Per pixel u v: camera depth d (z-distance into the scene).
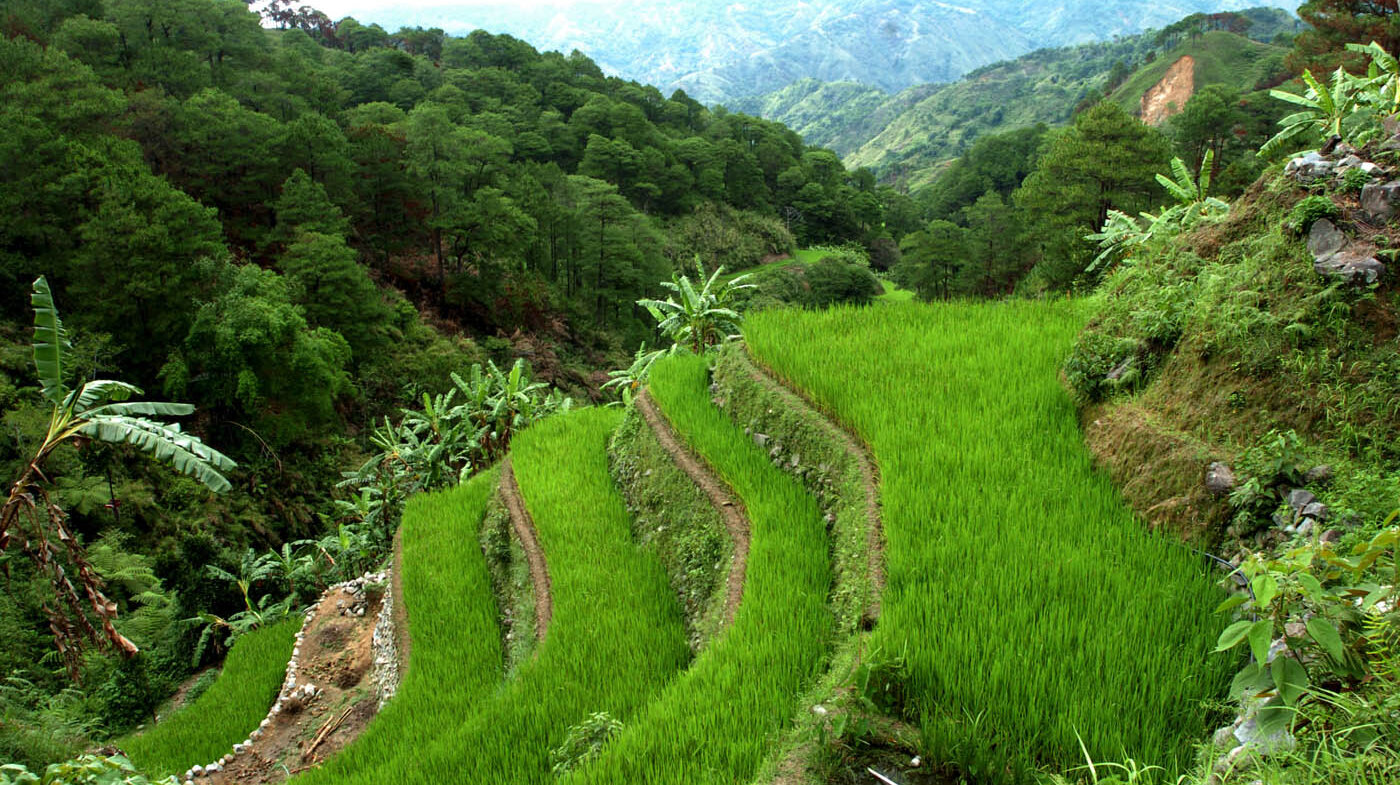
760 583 8.78
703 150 108.69
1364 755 3.70
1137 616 6.14
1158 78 136.25
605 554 12.47
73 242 37.16
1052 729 5.27
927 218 138.88
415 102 95.50
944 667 6.04
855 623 7.50
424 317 56.75
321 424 41.19
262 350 35.66
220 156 51.00
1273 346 7.23
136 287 34.69
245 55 73.00
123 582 24.88
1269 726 4.31
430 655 12.77
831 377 11.83
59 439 9.30
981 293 58.94
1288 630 4.88
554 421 19.34
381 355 48.88
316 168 55.44
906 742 5.59
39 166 36.81
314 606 20.08
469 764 8.41
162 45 63.38
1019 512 7.97
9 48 43.81
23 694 18.20
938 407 10.48
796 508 10.24
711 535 10.87
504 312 61.25
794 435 11.55
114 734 19.97
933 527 7.97
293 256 45.47
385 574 20.16
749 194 114.12
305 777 10.70
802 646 7.49
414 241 65.12
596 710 8.67
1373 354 6.72
